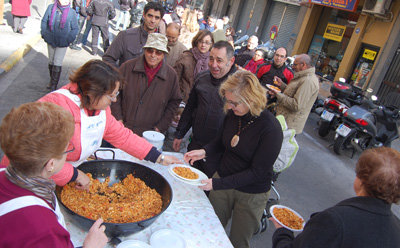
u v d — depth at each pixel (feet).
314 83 15.48
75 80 6.17
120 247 5.38
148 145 8.07
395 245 4.75
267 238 12.11
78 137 6.53
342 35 41.93
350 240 4.66
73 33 19.51
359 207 4.84
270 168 7.97
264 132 7.72
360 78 38.32
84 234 5.94
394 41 34.68
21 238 3.45
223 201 8.87
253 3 60.08
